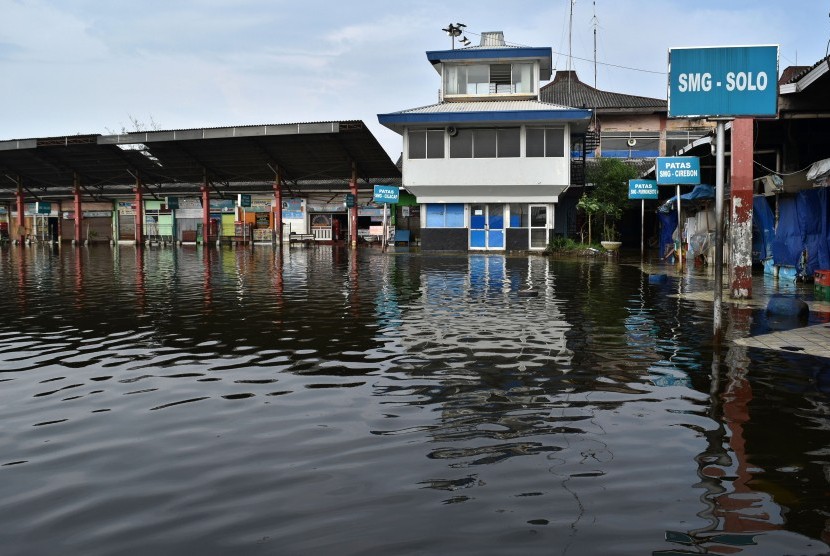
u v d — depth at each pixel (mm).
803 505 3330
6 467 3941
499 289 14219
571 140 33312
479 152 30312
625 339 8086
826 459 3977
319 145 36281
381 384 5879
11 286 15047
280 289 14250
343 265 22547
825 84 13172
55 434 4543
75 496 3510
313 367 6574
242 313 10453
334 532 3059
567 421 4773
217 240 43938
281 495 3490
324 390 5676
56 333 8648
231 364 6730
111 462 4008
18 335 8500
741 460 3965
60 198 48031
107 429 4648
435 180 30547
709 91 9625
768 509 3289
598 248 28812
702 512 3256
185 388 5773
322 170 39531
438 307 11148
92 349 7562
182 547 2938
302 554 2861
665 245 28438
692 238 24219
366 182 40500
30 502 3439
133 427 4688
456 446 4246
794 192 15477
